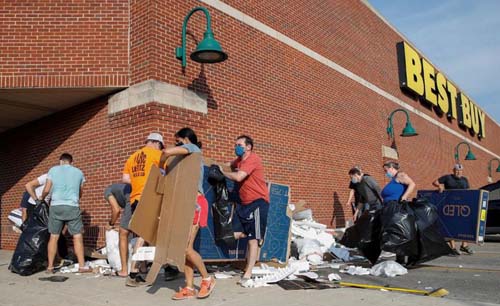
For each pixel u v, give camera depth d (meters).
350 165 14.84
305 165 12.45
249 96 10.62
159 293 5.44
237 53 10.42
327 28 14.67
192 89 9.02
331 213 13.38
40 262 7.14
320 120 13.47
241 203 6.09
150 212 5.19
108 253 7.30
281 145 11.56
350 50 16.02
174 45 8.77
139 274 5.96
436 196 9.53
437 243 7.21
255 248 5.95
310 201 12.49
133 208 5.96
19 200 10.96
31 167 10.75
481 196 8.87
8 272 7.30
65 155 7.42
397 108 19.64
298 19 13.09
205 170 6.75
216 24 9.91
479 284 5.96
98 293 5.53
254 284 5.79
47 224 7.29
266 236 7.31
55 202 7.16
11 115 10.41
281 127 11.65
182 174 5.02
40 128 10.62
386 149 17.58
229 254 6.82
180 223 4.79
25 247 7.09
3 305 4.99
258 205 5.95
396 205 7.27
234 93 10.13
